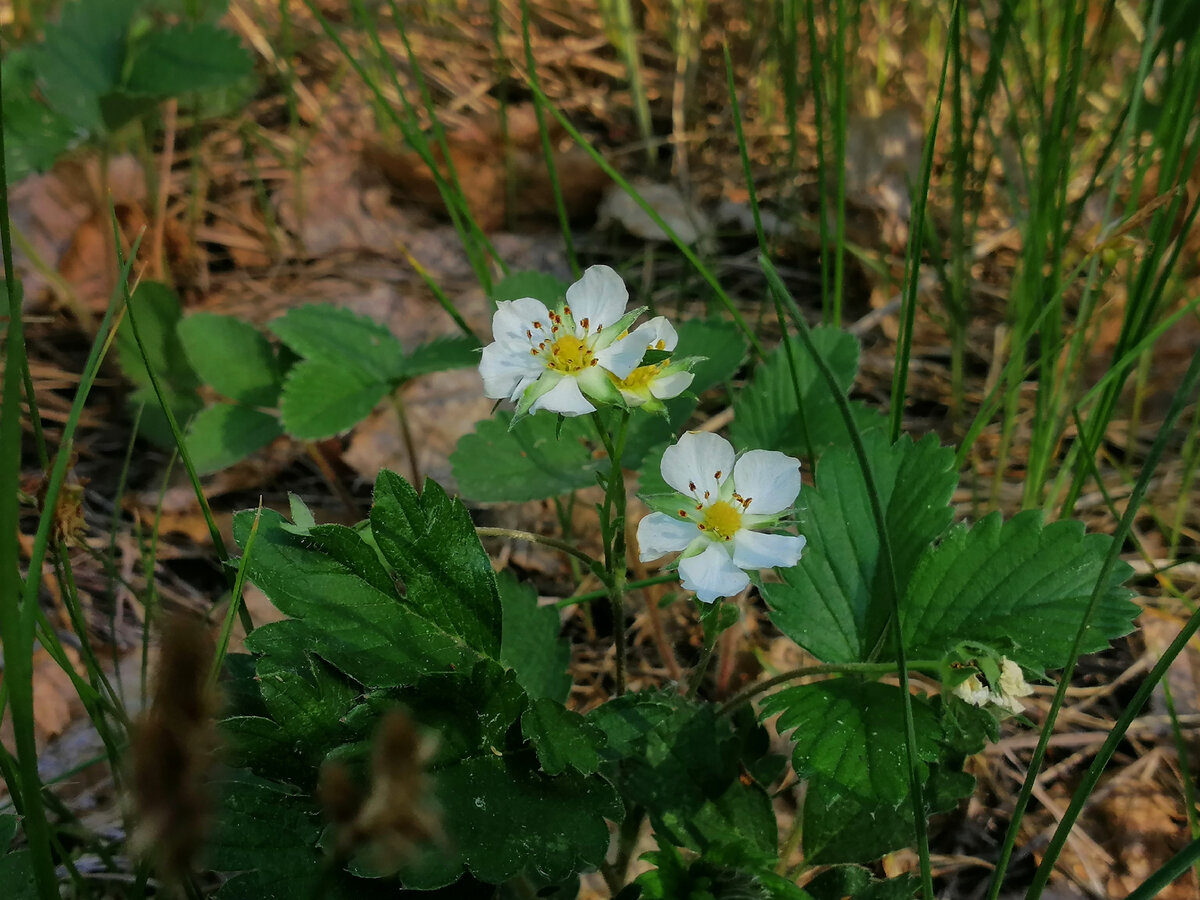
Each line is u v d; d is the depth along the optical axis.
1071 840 0.14
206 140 0.25
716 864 0.11
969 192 0.20
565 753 0.10
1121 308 0.20
